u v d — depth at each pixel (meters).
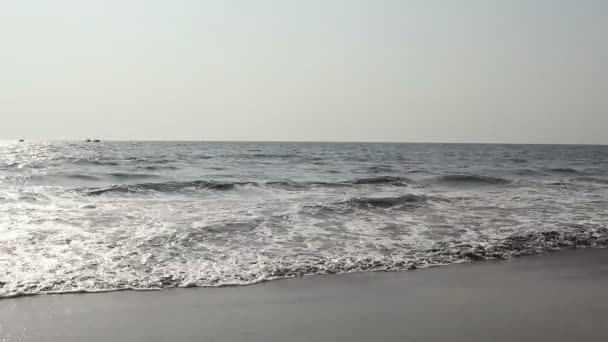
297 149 88.06
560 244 10.28
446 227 11.70
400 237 10.56
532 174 30.33
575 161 51.84
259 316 5.79
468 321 5.62
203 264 8.19
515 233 11.05
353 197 16.39
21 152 61.62
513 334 5.18
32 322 5.50
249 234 10.48
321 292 6.86
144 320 5.62
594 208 14.98
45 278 7.14
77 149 77.62
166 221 11.59
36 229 10.45
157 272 7.66
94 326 5.41
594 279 7.68
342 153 67.94
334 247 9.60
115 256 8.47
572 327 5.41
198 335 5.16
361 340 5.02
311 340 5.02
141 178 24.25
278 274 7.76
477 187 21.55
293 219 12.20
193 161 41.00
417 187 21.06
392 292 6.88
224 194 17.61
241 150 76.44
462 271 8.13
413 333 5.22
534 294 6.78
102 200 15.45
